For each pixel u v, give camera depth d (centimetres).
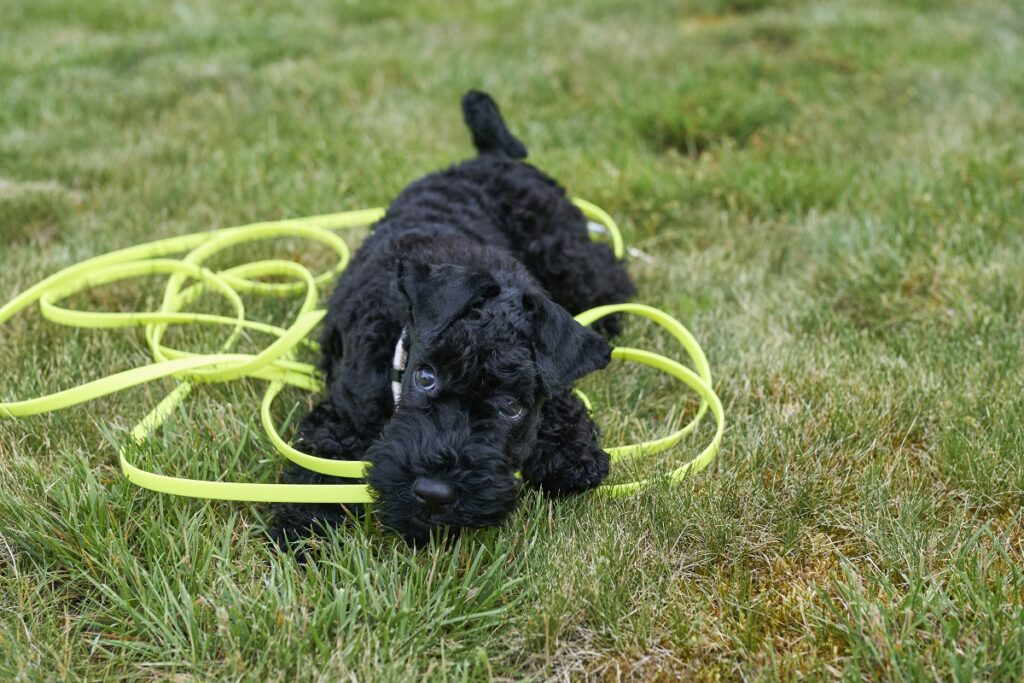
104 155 157
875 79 188
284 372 104
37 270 122
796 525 90
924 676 78
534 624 83
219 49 220
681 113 169
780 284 125
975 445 96
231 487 86
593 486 93
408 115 176
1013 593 84
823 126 168
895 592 85
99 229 133
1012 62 192
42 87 189
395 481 82
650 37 225
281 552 86
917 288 120
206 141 164
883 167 152
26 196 136
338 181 148
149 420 96
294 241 133
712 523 90
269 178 149
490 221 109
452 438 82
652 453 97
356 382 92
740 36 223
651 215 137
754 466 97
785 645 83
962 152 150
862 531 90
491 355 83
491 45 225
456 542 88
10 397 102
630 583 86
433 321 84
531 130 167
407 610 81
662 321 107
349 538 88
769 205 139
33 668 78
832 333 115
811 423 101
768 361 109
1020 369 105
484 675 81
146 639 82
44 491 89
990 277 118
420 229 103
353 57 210
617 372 110
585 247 118
